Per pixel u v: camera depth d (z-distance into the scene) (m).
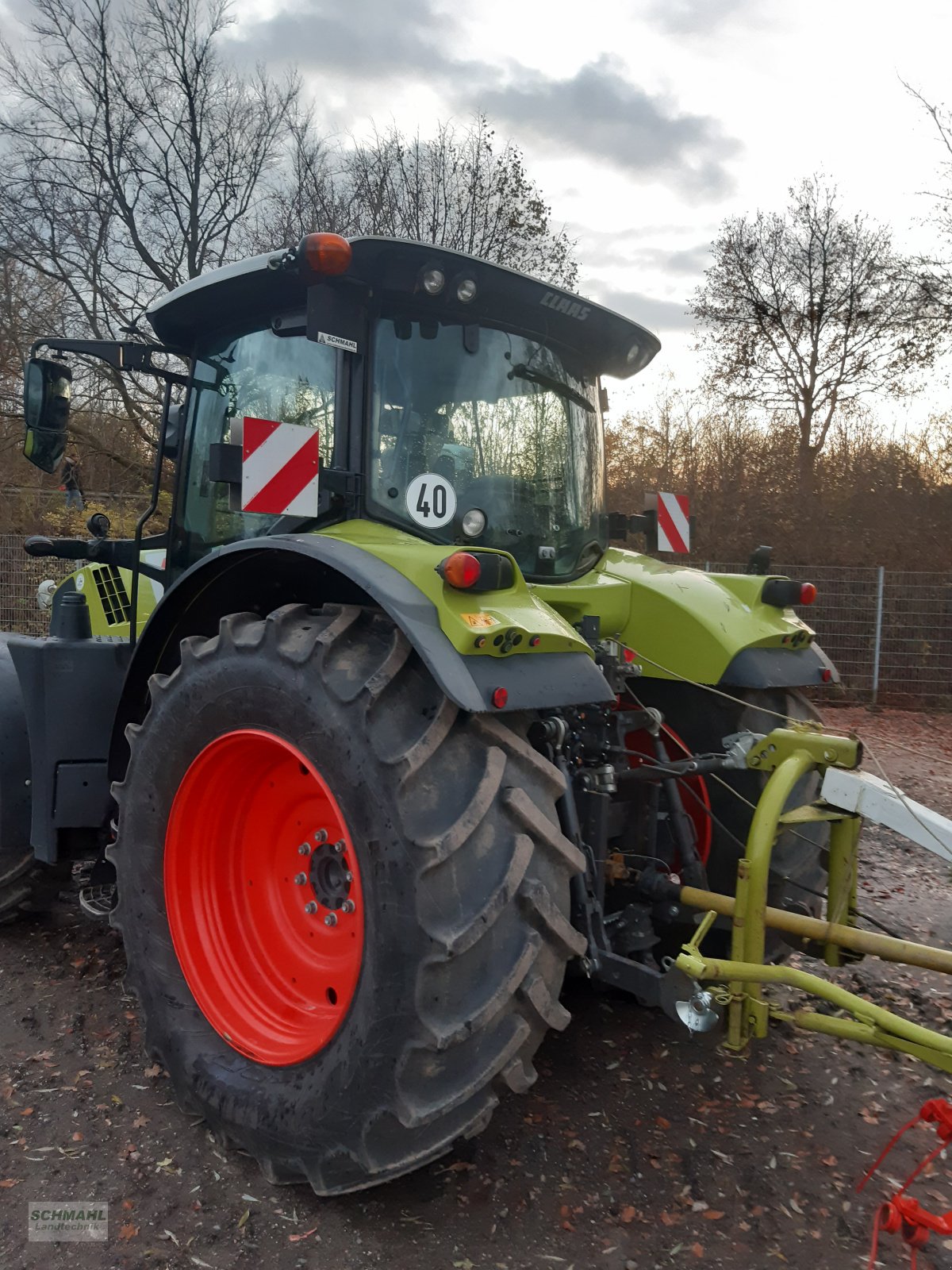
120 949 3.68
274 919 2.62
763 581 3.27
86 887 3.87
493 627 2.09
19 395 14.68
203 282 2.82
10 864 3.56
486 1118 2.07
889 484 12.97
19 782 3.50
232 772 2.53
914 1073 2.93
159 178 15.47
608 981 2.35
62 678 3.24
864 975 3.57
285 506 2.36
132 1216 2.24
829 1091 2.82
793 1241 2.20
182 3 14.95
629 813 2.83
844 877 2.44
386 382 2.60
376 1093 2.02
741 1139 2.57
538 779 2.14
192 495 3.25
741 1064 2.96
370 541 2.38
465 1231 2.20
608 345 3.16
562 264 13.83
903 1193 2.09
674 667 3.09
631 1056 2.99
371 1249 2.14
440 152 13.81
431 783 2.01
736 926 2.24
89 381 14.36
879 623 10.38
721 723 3.12
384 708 2.07
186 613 2.78
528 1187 2.36
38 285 14.99
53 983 3.40
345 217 14.45
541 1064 2.94
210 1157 2.45
